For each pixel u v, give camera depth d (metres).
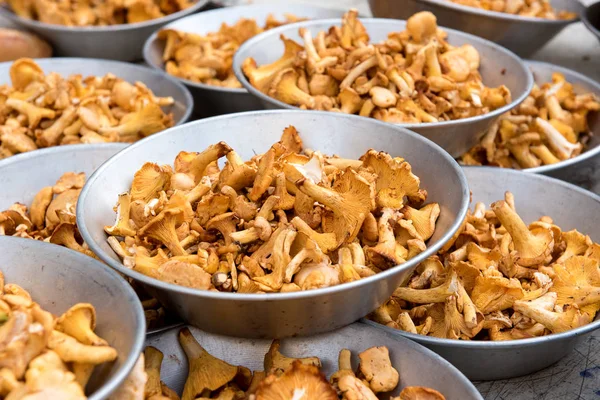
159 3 1.33
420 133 0.83
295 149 0.80
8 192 0.83
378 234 0.73
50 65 1.02
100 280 0.66
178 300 0.67
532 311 0.73
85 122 0.90
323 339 0.71
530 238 0.77
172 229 0.71
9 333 0.61
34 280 0.68
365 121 0.80
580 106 0.98
